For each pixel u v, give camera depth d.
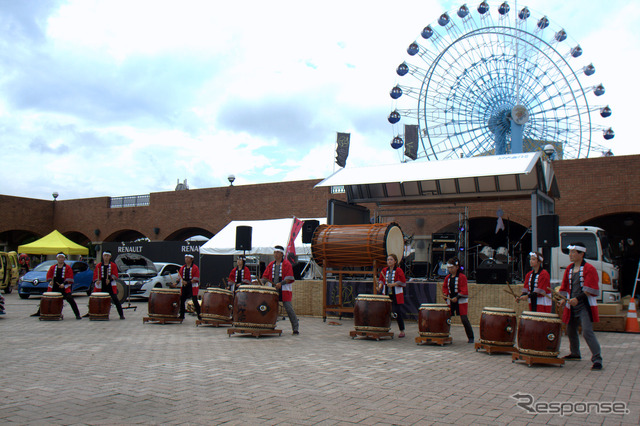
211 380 6.30
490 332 8.67
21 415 4.77
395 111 27.59
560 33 28.88
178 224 30.97
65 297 13.91
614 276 14.31
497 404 5.30
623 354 8.82
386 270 11.46
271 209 28.06
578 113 25.09
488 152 26.55
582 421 4.75
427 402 5.35
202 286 25.00
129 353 8.35
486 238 25.52
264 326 10.48
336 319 14.69
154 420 4.66
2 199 32.97
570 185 20.75
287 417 4.77
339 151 25.48
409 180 13.88
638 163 19.77
